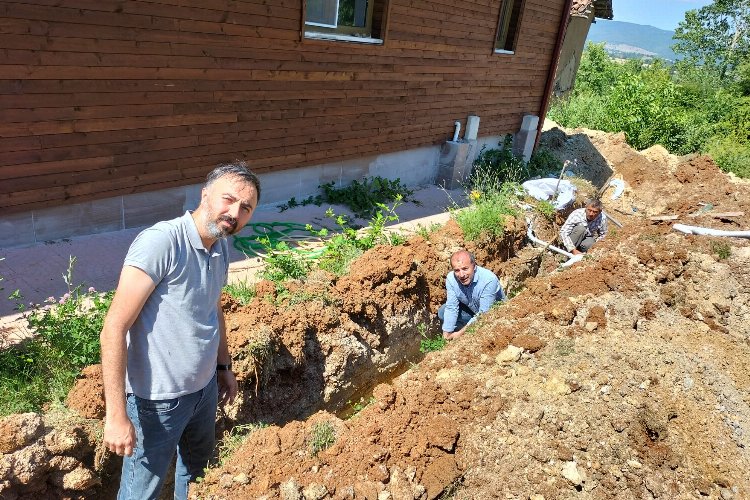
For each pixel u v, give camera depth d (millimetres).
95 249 5352
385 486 2885
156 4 5246
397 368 5582
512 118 12188
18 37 4434
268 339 4066
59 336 3596
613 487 3014
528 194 9047
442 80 9625
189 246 2443
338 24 7711
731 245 4699
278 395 4199
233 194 2410
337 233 6875
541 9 11469
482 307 4773
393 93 8703
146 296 2297
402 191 9359
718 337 4164
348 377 4777
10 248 5039
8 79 4488
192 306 2496
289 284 4895
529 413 3357
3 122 4574
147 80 5445
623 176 12797
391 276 5504
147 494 2734
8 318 4094
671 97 15844
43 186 5023
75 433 3119
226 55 6074
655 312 4328
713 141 16453
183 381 2566
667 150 14719
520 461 3121
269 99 6797
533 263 7719
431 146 10156
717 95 22250
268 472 2877
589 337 4031
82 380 3346
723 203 6379
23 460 2877
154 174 5871
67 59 4785
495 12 10172
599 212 7117
